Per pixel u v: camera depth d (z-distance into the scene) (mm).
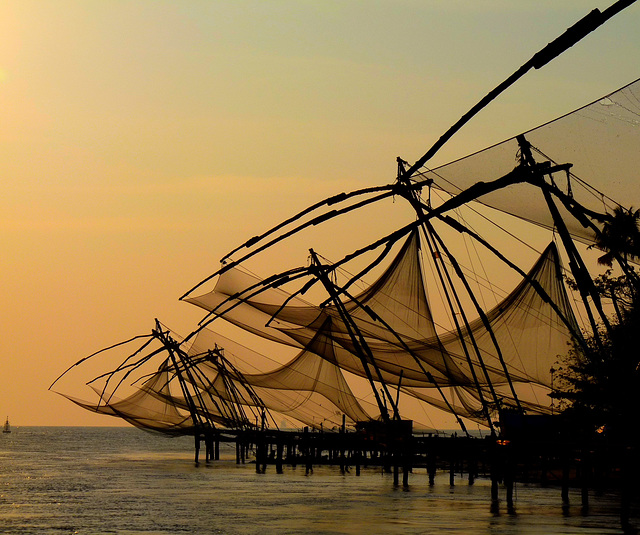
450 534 23422
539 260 35562
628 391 24641
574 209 17359
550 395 32656
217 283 40969
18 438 177625
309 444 51844
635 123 15430
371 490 38719
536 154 17078
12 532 24922
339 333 40250
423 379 42781
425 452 40500
